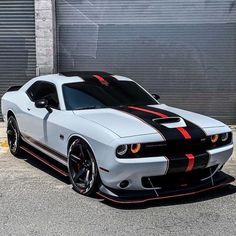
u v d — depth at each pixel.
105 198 5.14
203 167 5.30
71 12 10.49
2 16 10.48
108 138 4.99
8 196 5.51
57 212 4.96
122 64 10.65
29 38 10.53
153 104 6.52
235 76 10.58
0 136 9.23
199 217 4.84
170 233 4.41
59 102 6.19
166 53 10.56
